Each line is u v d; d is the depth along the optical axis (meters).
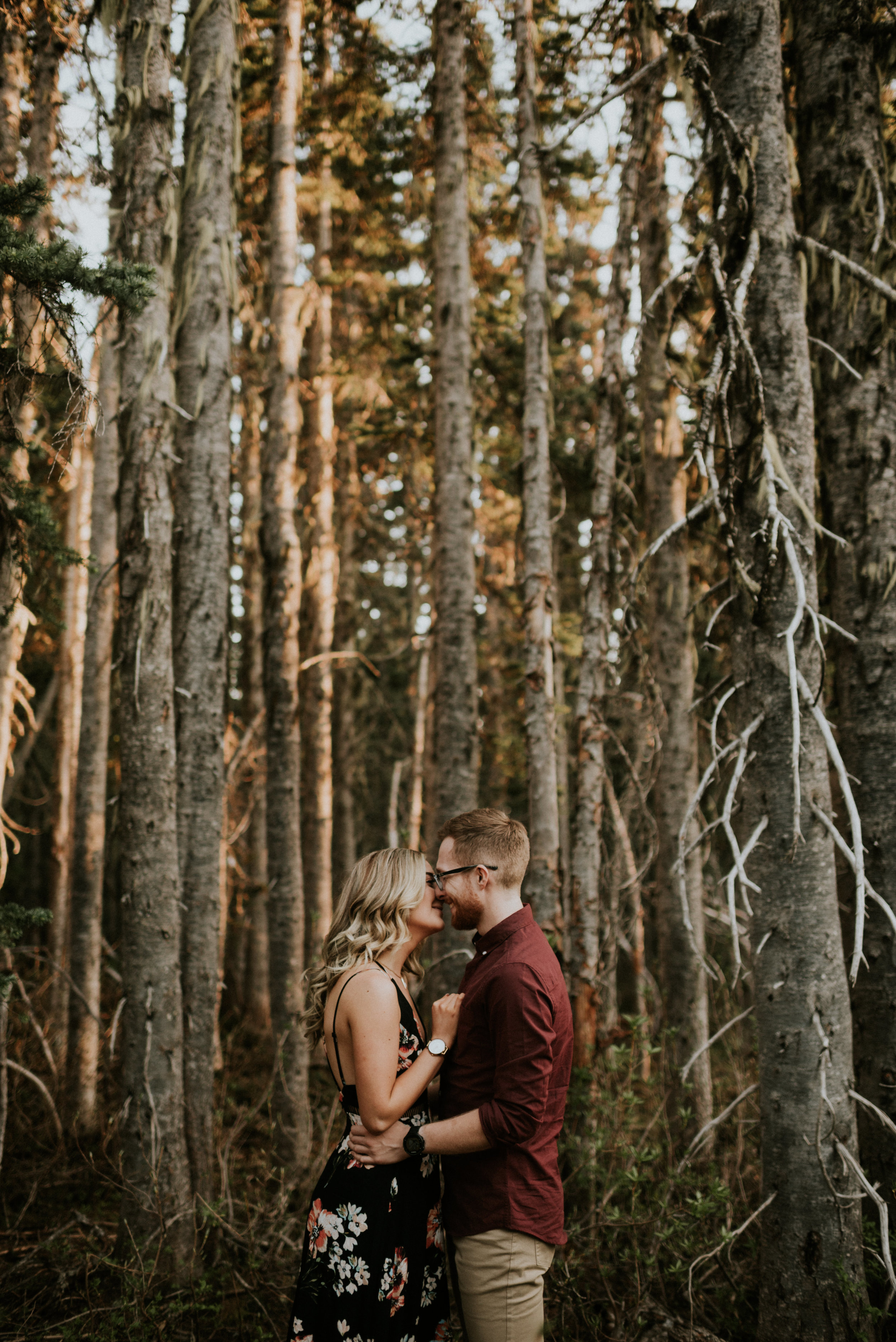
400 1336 2.32
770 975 3.20
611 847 6.45
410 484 13.46
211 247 5.14
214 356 5.12
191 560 5.03
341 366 10.95
